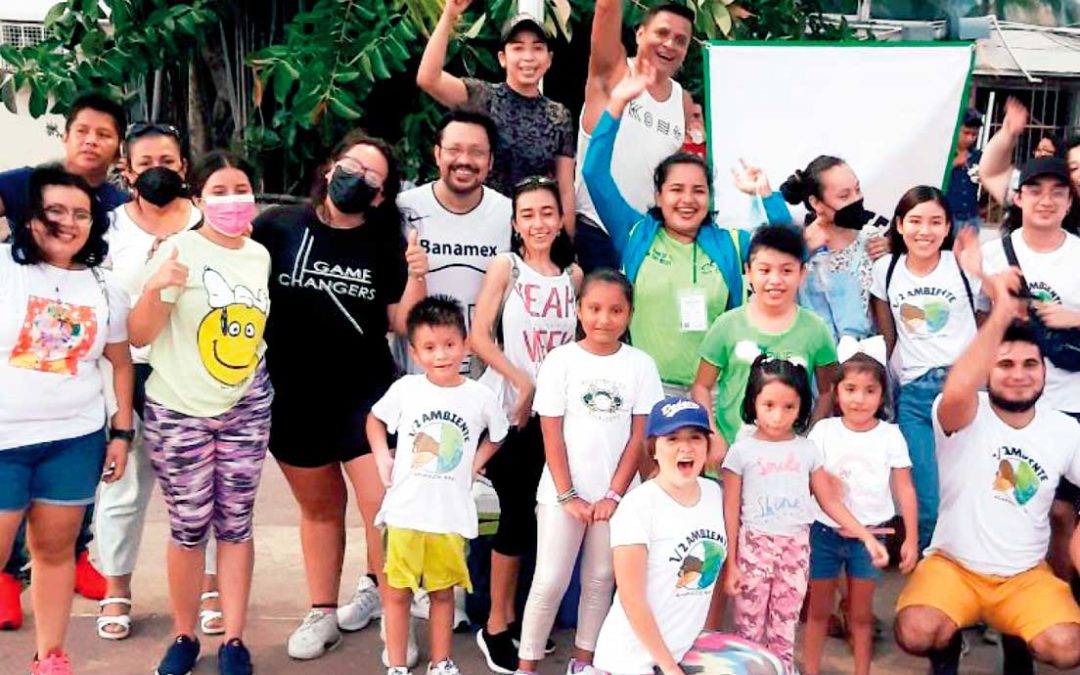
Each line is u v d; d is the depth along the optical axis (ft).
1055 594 11.89
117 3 21.12
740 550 11.90
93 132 13.56
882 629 14.06
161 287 11.21
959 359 11.99
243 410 12.05
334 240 12.30
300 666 12.80
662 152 15.07
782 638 11.91
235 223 11.57
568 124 15.05
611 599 12.05
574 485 11.85
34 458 10.98
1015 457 12.00
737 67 15.38
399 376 14.14
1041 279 13.73
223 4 22.50
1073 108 36.19
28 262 10.81
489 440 12.15
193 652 12.35
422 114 21.67
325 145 21.36
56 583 11.53
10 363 10.74
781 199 13.76
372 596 13.97
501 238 13.50
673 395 13.03
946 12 34.60
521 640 12.32
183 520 11.91
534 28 14.51
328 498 12.99
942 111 15.25
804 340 12.32
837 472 12.16
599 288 11.66
